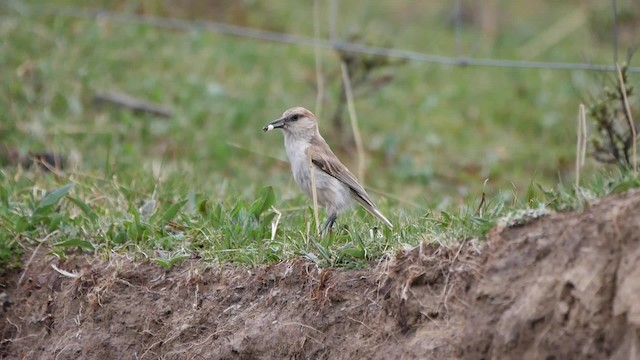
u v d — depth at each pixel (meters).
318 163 12.07
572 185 9.39
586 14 25.75
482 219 9.05
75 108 18.00
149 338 10.35
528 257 8.28
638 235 7.65
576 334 7.72
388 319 9.02
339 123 18.92
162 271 10.66
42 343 10.90
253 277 10.12
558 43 25.52
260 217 11.33
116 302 10.63
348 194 12.14
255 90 20.36
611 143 11.40
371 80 18.81
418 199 15.48
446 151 19.20
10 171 14.30
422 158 18.67
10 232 11.64
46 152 15.37
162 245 10.98
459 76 22.86
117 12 23.52
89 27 21.86
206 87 19.89
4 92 18.06
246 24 23.72
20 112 17.38
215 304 10.18
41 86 18.61
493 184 17.67
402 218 11.11
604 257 7.77
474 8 27.52
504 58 24.03
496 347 8.07
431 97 21.00
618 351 7.52
